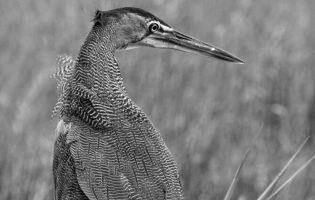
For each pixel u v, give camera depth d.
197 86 15.53
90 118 9.06
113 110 9.16
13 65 16.64
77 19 15.84
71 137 8.98
